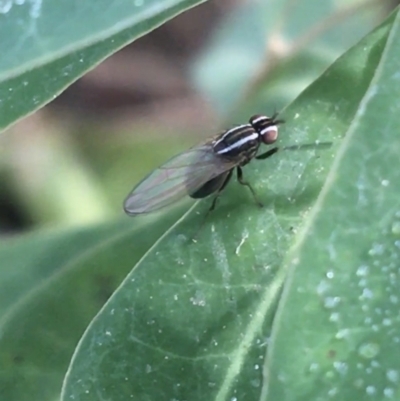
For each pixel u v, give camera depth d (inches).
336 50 3.2
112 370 2.6
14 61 2.5
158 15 2.5
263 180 2.6
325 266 2.4
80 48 2.5
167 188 2.8
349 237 2.4
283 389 2.4
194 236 2.6
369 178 2.4
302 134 2.7
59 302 2.9
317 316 2.4
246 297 2.6
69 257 2.9
